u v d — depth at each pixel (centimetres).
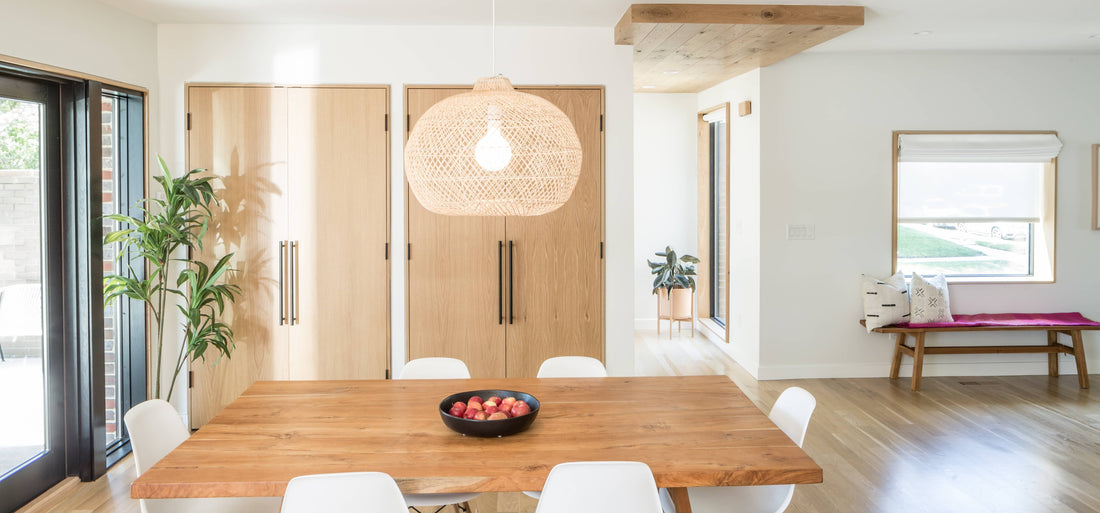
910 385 549
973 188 581
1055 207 573
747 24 414
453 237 455
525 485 198
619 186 462
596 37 458
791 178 562
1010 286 576
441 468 203
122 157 423
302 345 451
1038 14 437
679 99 771
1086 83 568
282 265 446
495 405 243
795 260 566
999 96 564
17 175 344
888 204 566
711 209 770
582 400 276
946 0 407
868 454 397
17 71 338
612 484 188
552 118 238
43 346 360
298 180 446
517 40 454
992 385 548
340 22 439
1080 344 539
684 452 217
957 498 338
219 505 242
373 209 450
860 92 560
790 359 570
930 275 571
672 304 743
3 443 336
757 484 201
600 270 462
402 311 454
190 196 399
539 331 461
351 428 241
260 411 261
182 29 438
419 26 450
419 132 239
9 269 339
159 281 428
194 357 415
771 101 559
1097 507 327
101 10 387
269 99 443
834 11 418
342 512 183
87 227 366
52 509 335
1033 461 386
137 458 231
